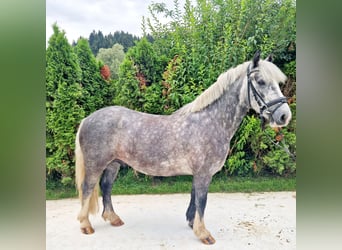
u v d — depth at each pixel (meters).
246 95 2.94
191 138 2.97
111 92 4.97
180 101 4.84
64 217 3.89
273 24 4.82
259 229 3.48
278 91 2.77
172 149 2.99
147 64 4.84
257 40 4.88
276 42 4.78
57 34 4.47
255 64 2.85
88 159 3.13
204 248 3.00
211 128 2.99
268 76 2.79
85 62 4.75
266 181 5.07
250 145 5.07
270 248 3.02
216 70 4.79
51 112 4.56
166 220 3.75
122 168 5.08
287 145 4.96
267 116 2.82
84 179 3.20
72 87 4.56
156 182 5.07
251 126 4.74
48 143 4.64
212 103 3.04
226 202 4.42
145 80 4.88
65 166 4.70
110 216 3.54
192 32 4.89
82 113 4.66
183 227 3.53
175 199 4.61
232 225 3.59
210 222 3.68
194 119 3.04
